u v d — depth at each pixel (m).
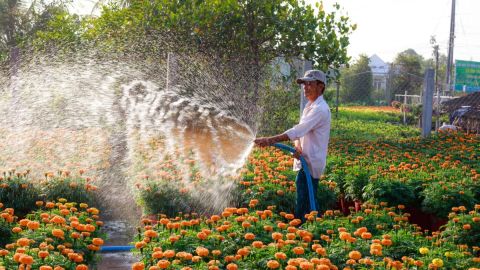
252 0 13.43
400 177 7.64
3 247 4.73
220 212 6.91
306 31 13.64
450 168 8.75
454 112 22.41
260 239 4.84
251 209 6.40
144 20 14.15
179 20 13.59
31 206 6.82
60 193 7.02
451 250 4.79
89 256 4.82
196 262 4.29
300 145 6.28
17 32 22.50
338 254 4.54
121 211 7.84
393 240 4.77
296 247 4.39
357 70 41.25
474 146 11.87
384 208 6.07
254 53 13.70
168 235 4.82
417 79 37.81
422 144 11.98
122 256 6.16
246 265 4.30
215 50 13.62
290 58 13.84
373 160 9.11
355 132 20.12
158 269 4.12
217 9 13.28
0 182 6.87
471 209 6.66
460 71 48.94
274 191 6.64
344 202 7.81
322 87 6.15
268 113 13.39
